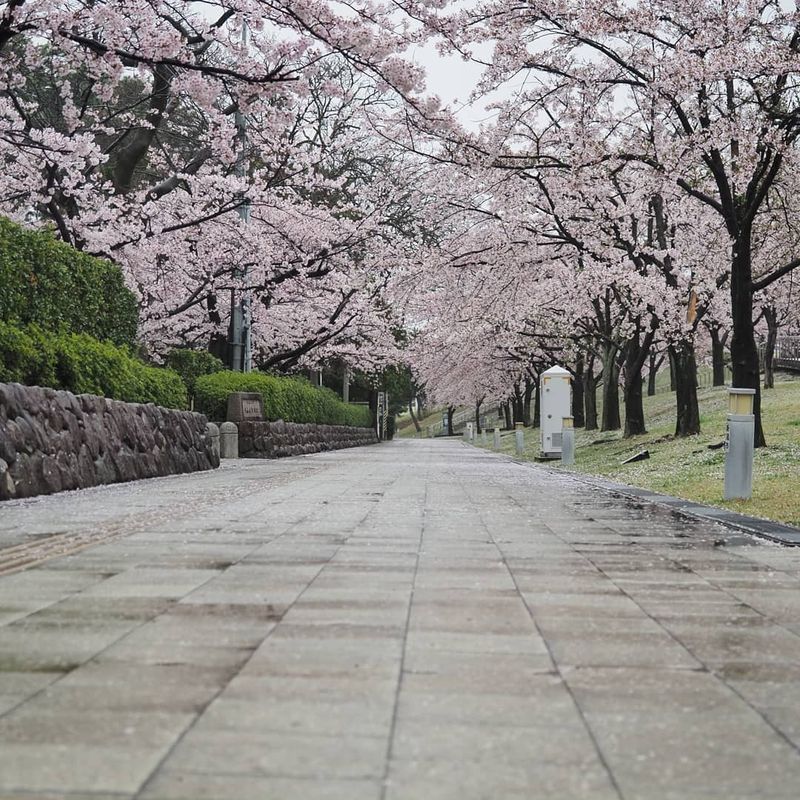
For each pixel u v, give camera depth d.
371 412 61.16
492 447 44.19
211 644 3.67
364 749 2.46
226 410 24.86
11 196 20.03
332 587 5.00
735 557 6.43
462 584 5.16
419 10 13.38
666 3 15.88
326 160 33.81
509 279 26.53
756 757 2.46
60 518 8.46
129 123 23.62
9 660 3.41
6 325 11.85
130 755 2.40
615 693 3.05
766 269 25.70
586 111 17.45
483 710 2.83
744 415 11.41
